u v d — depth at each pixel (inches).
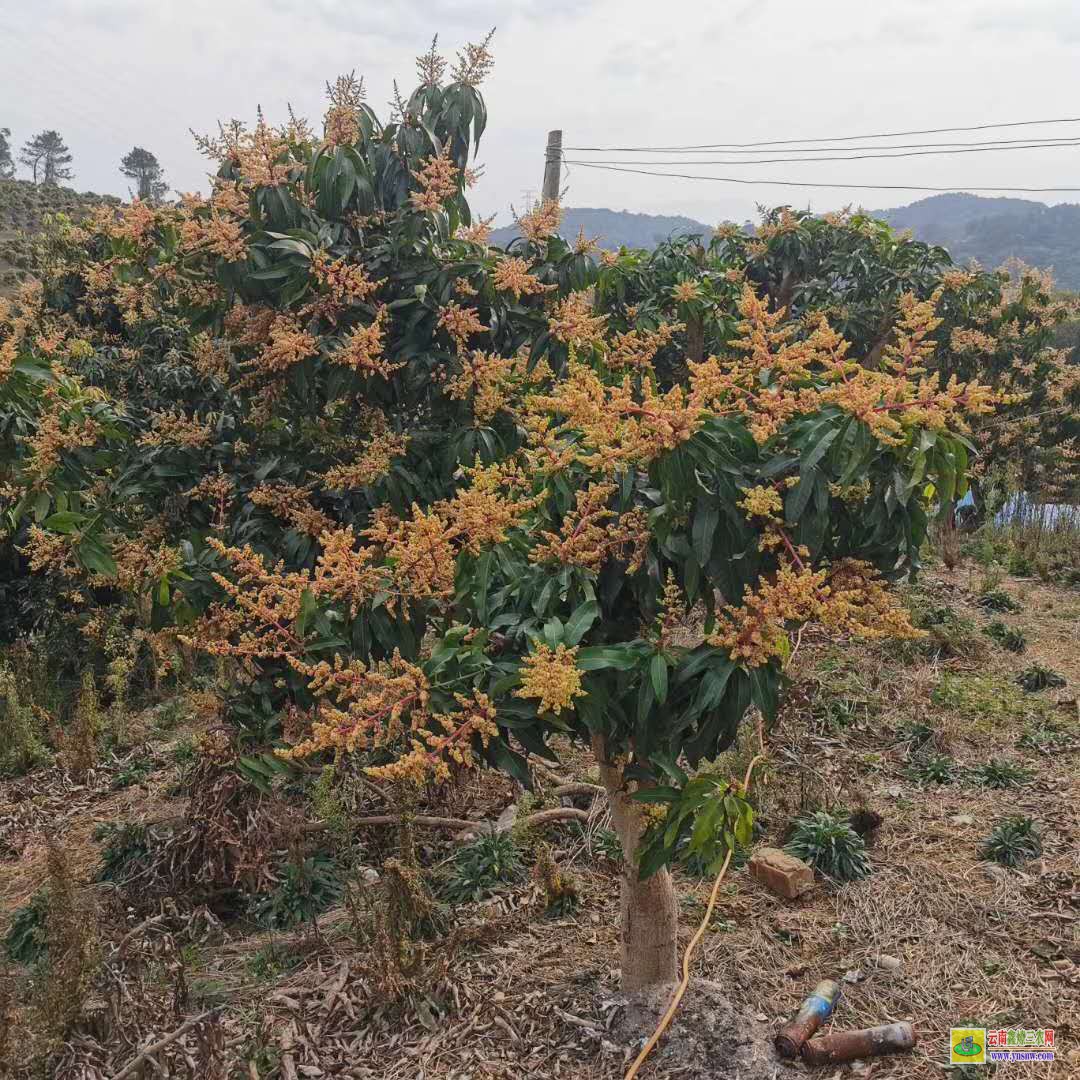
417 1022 133.2
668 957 132.2
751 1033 126.8
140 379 249.1
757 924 155.1
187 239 133.1
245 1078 120.7
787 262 339.6
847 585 96.3
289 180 138.4
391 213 145.9
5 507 159.8
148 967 142.3
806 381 97.9
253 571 104.5
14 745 236.8
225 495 143.2
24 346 238.1
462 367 138.0
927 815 191.3
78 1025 125.8
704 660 95.6
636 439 87.0
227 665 163.9
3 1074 115.7
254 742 139.8
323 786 149.9
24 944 155.3
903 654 273.6
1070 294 422.0
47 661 270.8
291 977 144.7
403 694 92.3
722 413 98.0
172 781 217.8
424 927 149.9
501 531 100.0
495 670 96.4
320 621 104.3
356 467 131.3
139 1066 114.1
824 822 175.2
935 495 103.3
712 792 100.5
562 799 195.2
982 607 326.0
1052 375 381.7
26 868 188.9
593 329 146.1
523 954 148.0
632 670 96.6
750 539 96.5
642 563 99.6
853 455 86.0
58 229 293.4
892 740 225.5
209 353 144.5
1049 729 229.9
